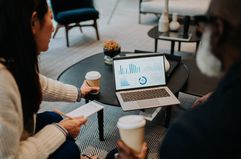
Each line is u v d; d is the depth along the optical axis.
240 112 0.51
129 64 1.75
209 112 0.55
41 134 1.11
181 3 4.57
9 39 0.88
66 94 1.57
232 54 0.54
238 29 0.51
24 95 0.99
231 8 0.52
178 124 0.58
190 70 2.27
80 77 1.97
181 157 0.57
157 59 1.78
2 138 0.91
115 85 1.73
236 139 0.51
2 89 0.88
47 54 3.64
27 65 0.94
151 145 1.89
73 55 3.62
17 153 0.96
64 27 4.30
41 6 0.99
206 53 0.60
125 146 0.81
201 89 1.95
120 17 5.50
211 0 0.59
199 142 0.54
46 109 2.35
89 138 2.00
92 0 4.20
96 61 2.24
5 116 0.90
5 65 0.92
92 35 4.47
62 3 3.97
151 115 1.69
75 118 1.33
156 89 1.74
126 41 4.16
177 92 1.73
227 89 0.54
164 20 3.27
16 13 0.86
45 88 1.48
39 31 1.03
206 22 0.59
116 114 2.27
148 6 4.75
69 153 1.24
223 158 0.53
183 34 3.10
